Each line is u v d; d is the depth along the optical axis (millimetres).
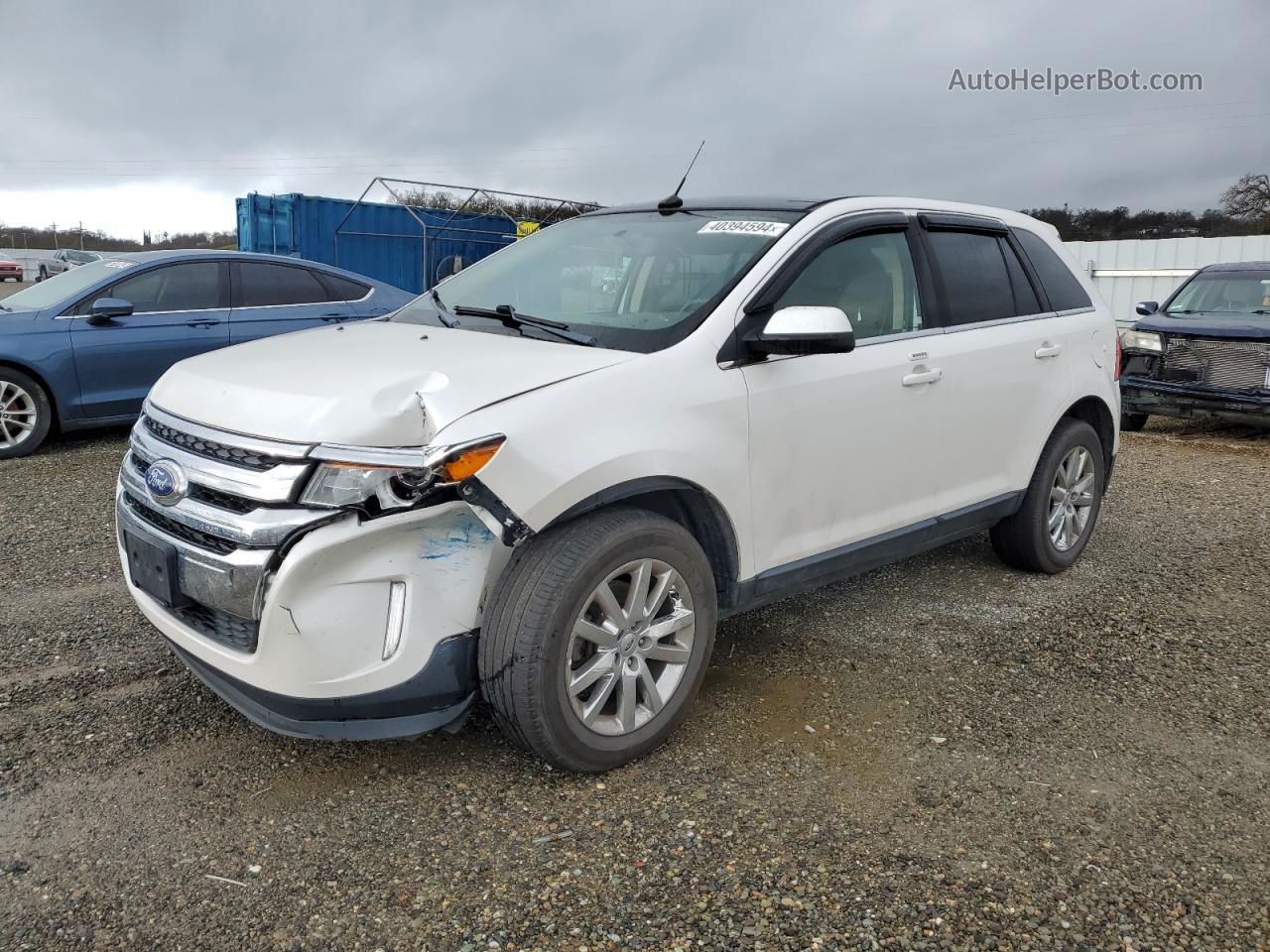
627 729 2973
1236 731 3400
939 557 5277
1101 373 4926
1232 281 10133
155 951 2205
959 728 3354
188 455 2713
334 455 2463
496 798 2840
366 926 2301
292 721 2670
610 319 3346
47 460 7098
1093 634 4242
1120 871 2582
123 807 2744
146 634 3912
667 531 2934
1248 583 4973
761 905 2398
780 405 3281
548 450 2633
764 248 3443
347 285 8648
